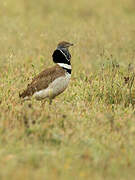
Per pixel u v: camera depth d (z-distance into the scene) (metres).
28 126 14.73
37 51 27.28
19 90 18.97
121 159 13.04
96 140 14.14
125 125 15.41
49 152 13.02
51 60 24.14
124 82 19.53
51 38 28.39
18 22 33.88
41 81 17.09
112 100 18.73
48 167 12.23
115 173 12.30
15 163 12.20
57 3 44.25
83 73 23.44
